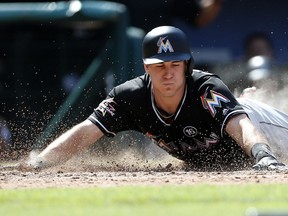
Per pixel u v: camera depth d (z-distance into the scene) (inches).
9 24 1588.3
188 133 893.8
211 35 1804.9
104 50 1539.1
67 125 1480.1
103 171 890.7
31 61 1588.3
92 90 1513.3
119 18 1542.8
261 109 983.6
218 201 494.0
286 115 1008.2
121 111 909.8
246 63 1616.6
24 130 1504.7
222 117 855.1
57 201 510.6
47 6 1574.8
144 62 869.8
